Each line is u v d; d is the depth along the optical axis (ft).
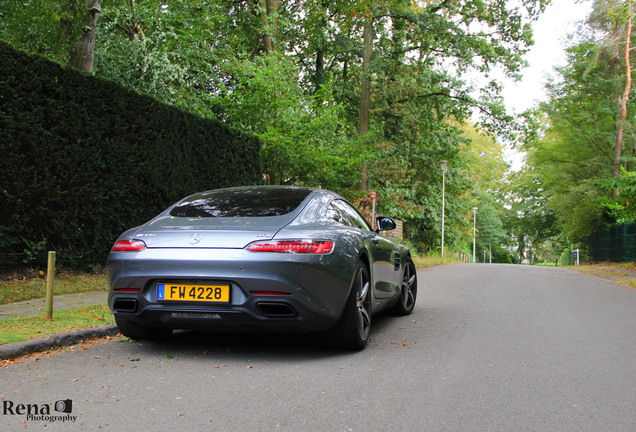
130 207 31.58
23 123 25.18
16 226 25.32
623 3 87.97
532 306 26.35
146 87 40.83
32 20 34.42
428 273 54.60
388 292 19.39
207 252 13.23
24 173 25.44
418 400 10.62
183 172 35.19
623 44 93.20
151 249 13.65
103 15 45.21
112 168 30.12
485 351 15.44
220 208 15.39
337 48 84.48
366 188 79.20
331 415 9.61
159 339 16.01
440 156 101.86
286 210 14.92
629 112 102.27
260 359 13.94
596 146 108.27
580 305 27.40
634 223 89.35
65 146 27.37
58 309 20.17
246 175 41.98
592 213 106.73
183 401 10.28
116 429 8.73
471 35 77.56
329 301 13.67
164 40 43.19
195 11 54.24
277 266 12.99
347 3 67.46
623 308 26.68
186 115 35.55
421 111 86.48
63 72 27.35
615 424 9.38
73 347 15.03
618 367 13.73
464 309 24.77
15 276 25.77
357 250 15.14
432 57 84.69
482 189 199.62
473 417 9.64
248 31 73.97
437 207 106.42
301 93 56.49
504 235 206.08
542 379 12.42
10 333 15.16
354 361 13.94
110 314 19.29
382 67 80.59
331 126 54.34
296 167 50.78
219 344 15.70
